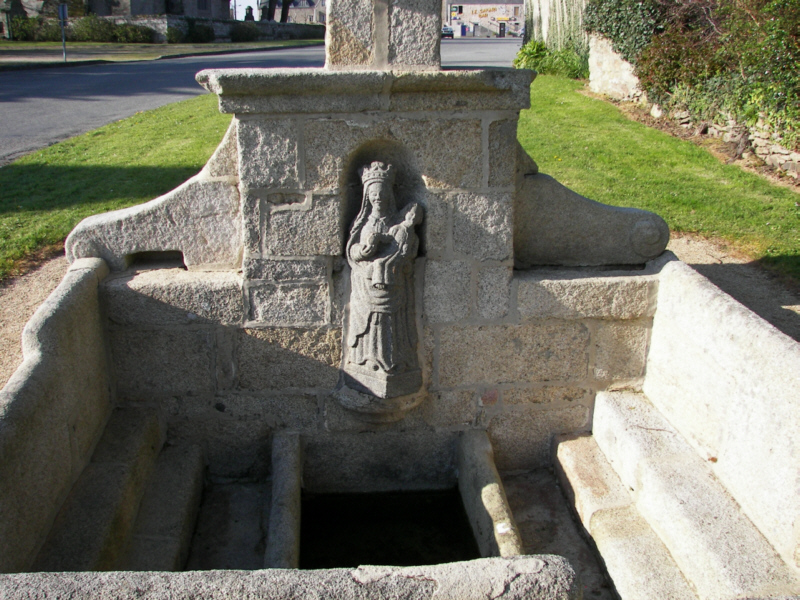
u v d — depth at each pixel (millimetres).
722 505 2963
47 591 1968
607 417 3779
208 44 33562
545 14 18359
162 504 3398
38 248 5859
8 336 4531
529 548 3490
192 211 3594
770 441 2732
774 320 4863
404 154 3471
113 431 3535
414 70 3275
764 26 8742
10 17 32938
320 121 3297
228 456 3922
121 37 32406
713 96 9609
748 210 7031
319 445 3920
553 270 3895
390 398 3621
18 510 2479
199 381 3742
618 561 3074
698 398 3322
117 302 3547
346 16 3238
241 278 3596
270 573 2086
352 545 3885
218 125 10859
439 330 3725
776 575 2576
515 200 3775
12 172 8125
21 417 2531
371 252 3396
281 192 3408
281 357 3713
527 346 3809
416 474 4047
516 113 3373
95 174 8047
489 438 3986
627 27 11586
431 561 3766
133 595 1976
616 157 8727
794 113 8031
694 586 2803
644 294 3746
